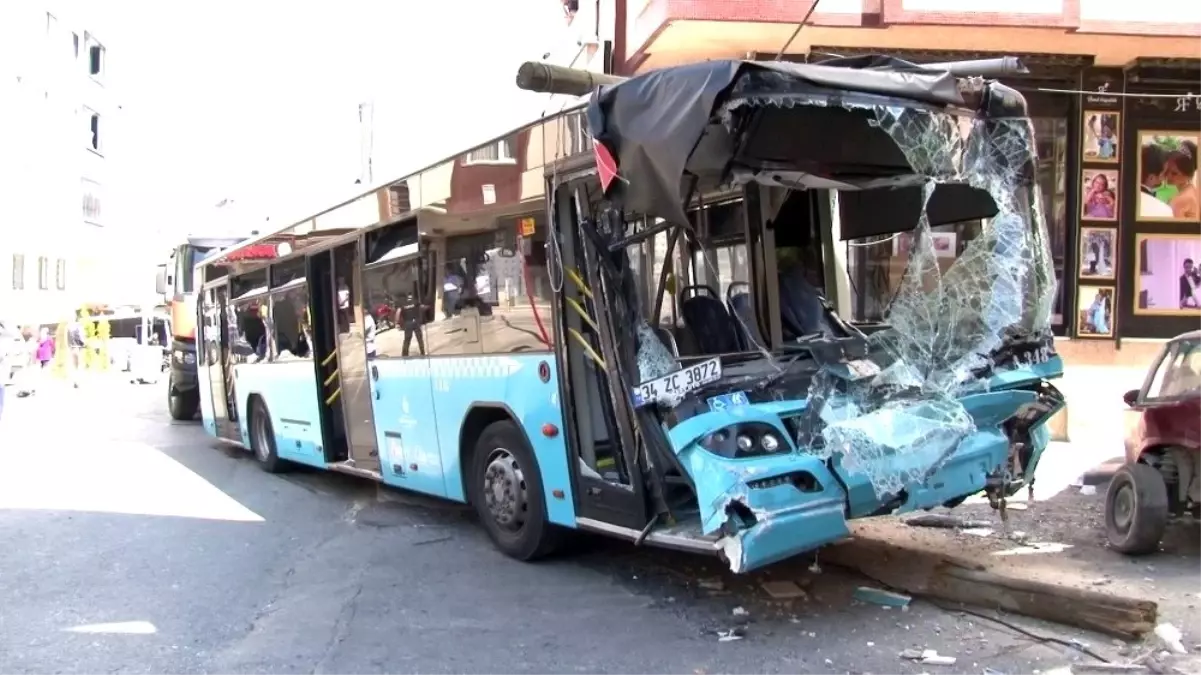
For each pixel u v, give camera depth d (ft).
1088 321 43.32
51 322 125.90
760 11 38.24
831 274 21.24
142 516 28.84
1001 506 19.81
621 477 18.80
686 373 16.42
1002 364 19.30
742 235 18.95
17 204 120.47
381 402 27.78
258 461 39.63
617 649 16.49
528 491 21.58
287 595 20.34
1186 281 43.55
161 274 62.54
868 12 38.55
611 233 18.08
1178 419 20.92
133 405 70.28
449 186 23.67
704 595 19.24
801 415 16.42
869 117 16.81
